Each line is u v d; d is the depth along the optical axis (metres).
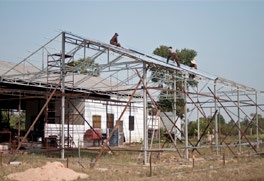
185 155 22.36
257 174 15.52
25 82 26.23
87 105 35.06
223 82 26.61
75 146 32.25
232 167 18.59
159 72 23.36
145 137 19.45
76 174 15.56
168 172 16.53
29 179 14.48
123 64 20.39
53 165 16.20
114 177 15.17
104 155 24.75
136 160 21.91
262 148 31.80
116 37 21.89
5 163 19.14
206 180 14.20
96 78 38.06
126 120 40.84
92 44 21.47
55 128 32.28
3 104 37.34
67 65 24.97
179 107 39.34
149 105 36.06
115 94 32.84
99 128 36.41
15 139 30.47
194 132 47.69
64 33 22.31
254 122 36.69
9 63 31.17
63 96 22.69
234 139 40.50
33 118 34.38
